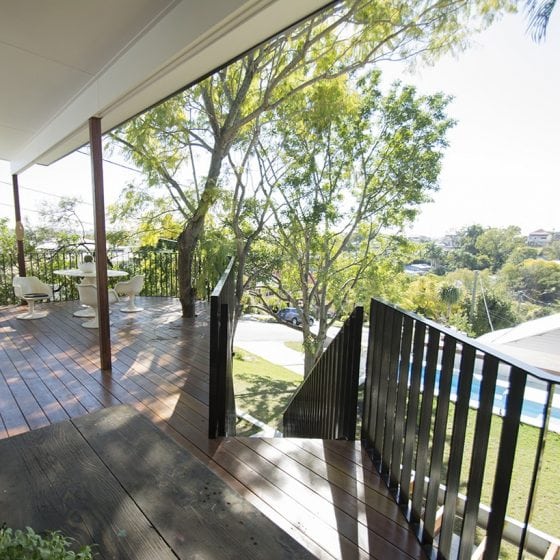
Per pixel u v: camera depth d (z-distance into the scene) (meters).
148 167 7.40
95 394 2.89
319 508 1.63
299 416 4.32
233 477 1.84
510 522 2.50
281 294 11.43
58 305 6.22
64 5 2.19
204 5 1.92
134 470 1.17
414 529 1.49
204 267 7.08
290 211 9.83
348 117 9.35
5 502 1.01
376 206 9.91
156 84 2.55
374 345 2.05
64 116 3.95
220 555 0.86
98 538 0.90
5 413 2.56
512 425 1.01
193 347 4.20
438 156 9.23
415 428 1.59
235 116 7.34
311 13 1.78
